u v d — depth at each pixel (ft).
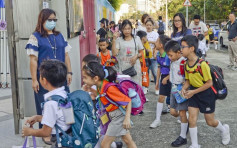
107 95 10.71
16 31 15.42
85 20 32.30
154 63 24.57
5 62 27.25
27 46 13.87
